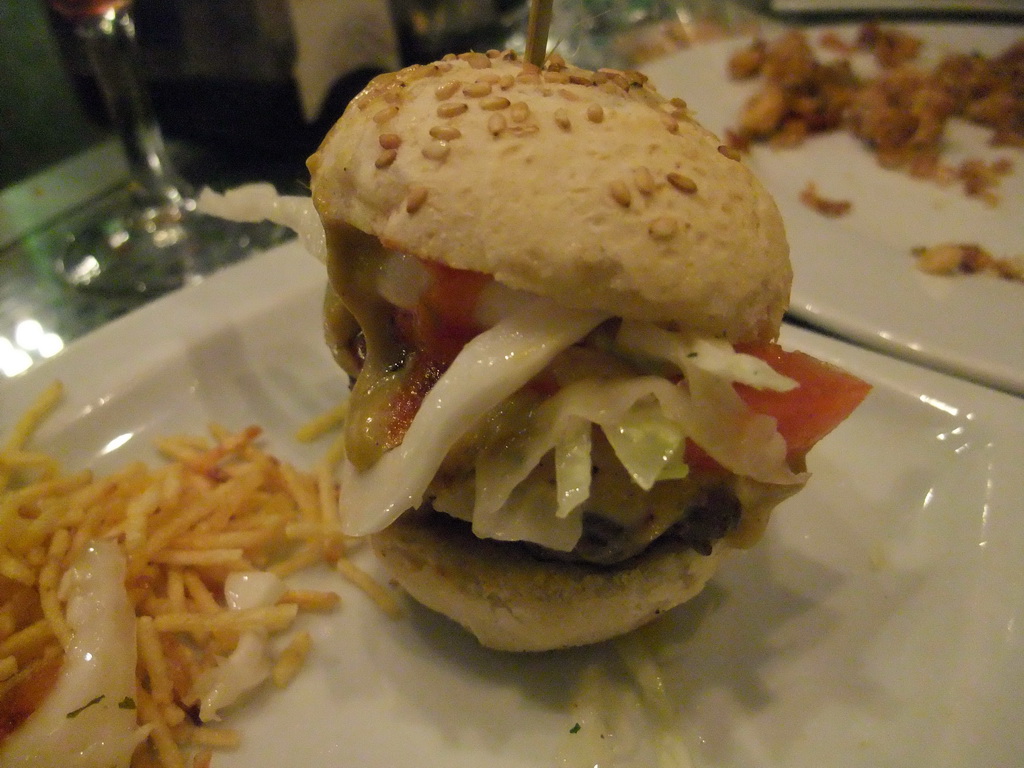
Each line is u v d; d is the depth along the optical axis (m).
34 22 0.22
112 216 0.21
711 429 0.09
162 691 0.11
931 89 0.24
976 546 0.13
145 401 0.15
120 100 0.20
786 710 0.11
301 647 0.12
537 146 0.09
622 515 0.10
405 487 0.10
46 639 0.11
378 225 0.10
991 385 0.15
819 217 0.19
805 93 0.25
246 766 0.11
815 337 0.16
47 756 0.10
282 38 0.21
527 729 0.11
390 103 0.10
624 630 0.11
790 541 0.14
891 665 0.12
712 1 0.31
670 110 0.11
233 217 0.14
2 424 0.14
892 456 0.14
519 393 0.10
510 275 0.09
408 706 0.12
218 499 0.13
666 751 0.11
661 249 0.09
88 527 0.12
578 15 0.30
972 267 0.18
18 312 0.18
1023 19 0.29
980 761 0.10
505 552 0.11
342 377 0.16
